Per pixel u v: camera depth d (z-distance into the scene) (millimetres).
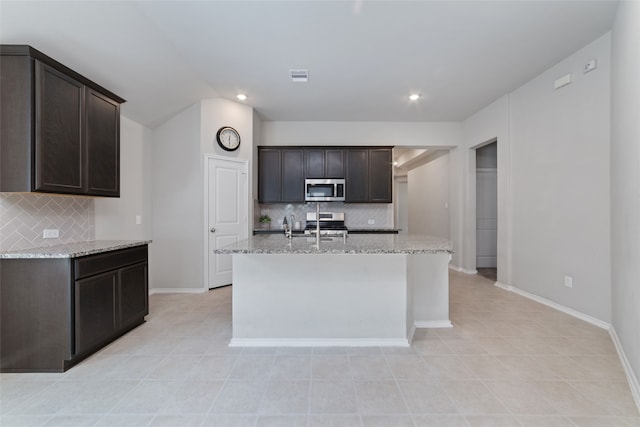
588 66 2773
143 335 2609
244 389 1817
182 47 2830
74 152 2332
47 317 2021
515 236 3852
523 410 1627
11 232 2229
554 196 3223
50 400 1712
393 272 2439
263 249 2086
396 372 2008
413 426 1506
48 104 2109
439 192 5879
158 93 3404
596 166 2740
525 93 3637
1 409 1629
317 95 3998
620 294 2266
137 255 2754
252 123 4430
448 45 2799
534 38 2688
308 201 4898
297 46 2818
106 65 2703
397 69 3271
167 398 1729
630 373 1912
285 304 2447
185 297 3713
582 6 2266
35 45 2193
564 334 2588
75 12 2137
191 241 3914
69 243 2701
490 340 2492
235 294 2445
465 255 5105
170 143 3932
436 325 2791
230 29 2551
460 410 1627
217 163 4070
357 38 2688
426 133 5129
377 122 5113
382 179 5008
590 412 1610
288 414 1595
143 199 3770
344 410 1626
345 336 2443
